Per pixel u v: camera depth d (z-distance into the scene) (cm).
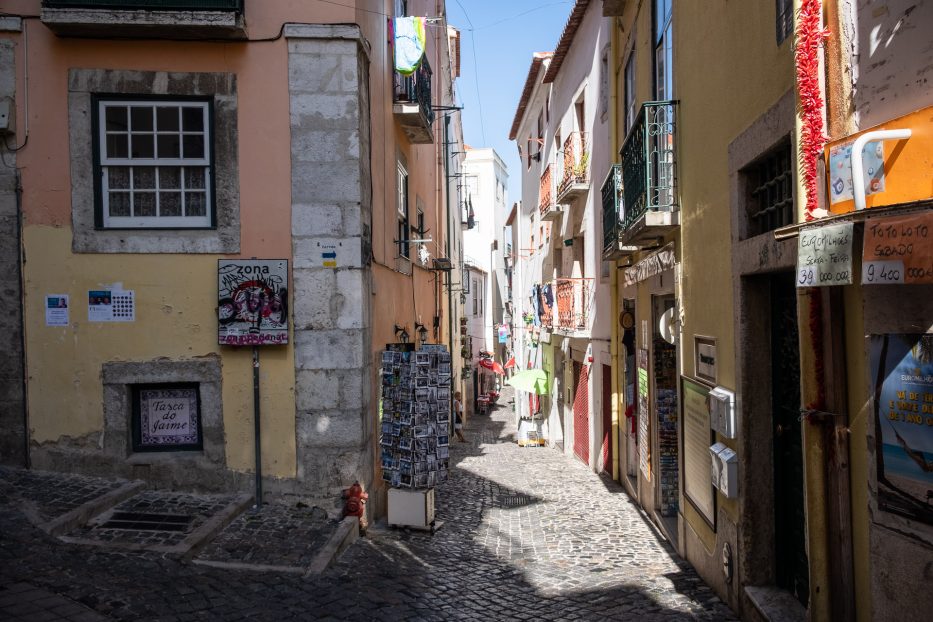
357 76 770
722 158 592
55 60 741
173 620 466
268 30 763
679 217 739
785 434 533
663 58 830
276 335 754
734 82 555
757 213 534
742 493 543
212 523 667
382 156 949
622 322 1088
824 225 362
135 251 749
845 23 366
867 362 348
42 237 743
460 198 2767
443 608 564
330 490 764
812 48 386
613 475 1210
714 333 621
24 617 428
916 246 288
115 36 744
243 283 753
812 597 398
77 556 554
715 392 587
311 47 764
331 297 765
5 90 739
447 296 2064
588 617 557
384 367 842
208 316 756
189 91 756
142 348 750
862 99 352
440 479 825
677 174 743
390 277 1012
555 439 1967
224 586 547
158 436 768
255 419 757
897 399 325
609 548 786
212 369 756
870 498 347
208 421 756
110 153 757
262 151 763
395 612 543
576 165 1463
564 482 1230
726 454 563
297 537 686
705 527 655
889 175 319
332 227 766
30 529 590
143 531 633
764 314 542
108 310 748
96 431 747
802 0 389
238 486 759
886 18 334
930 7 307
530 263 2506
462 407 2753
